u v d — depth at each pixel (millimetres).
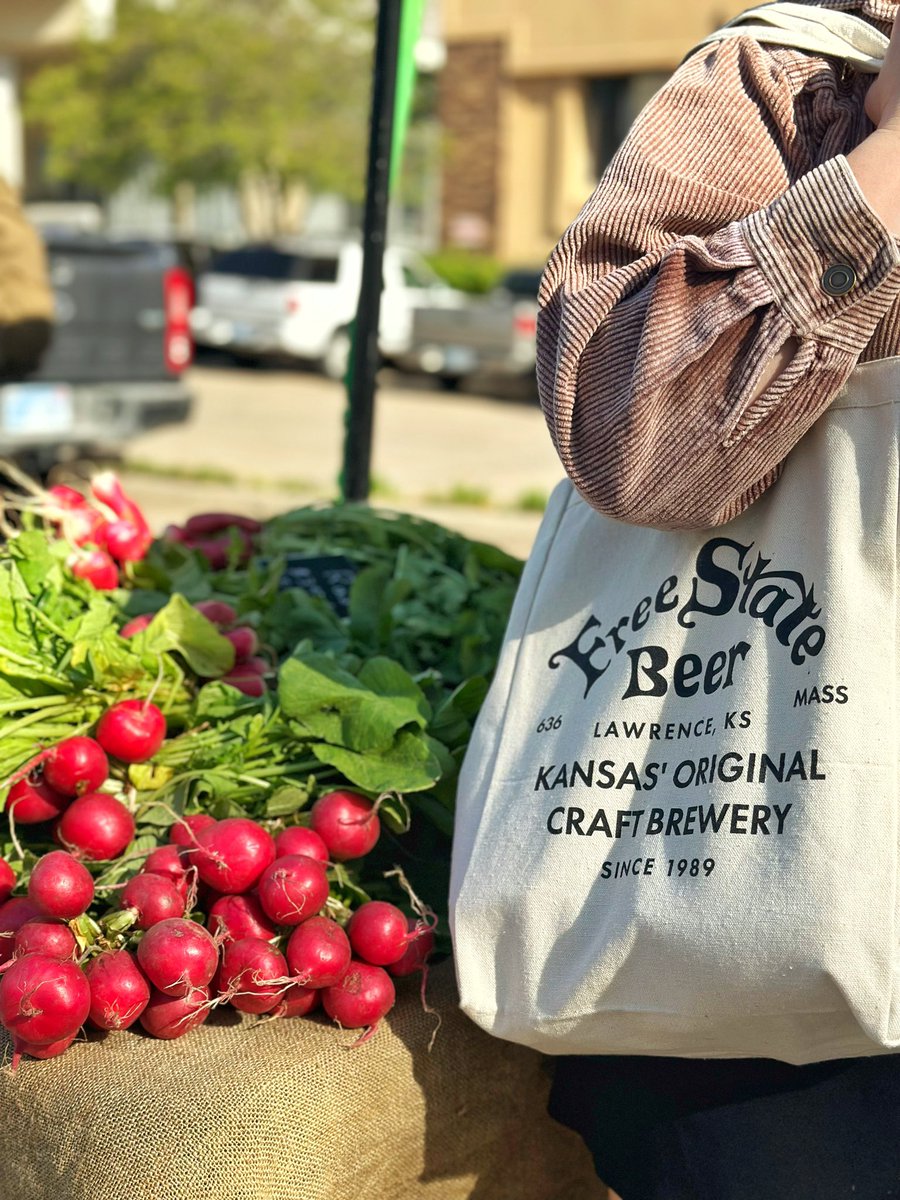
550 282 1349
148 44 20609
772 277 1226
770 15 1405
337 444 11375
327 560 2465
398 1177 1514
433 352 15602
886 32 1376
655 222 1313
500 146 20516
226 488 9195
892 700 1270
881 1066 1367
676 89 1361
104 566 2129
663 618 1406
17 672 1721
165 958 1420
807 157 1353
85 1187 1359
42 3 17672
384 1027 1532
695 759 1351
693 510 1313
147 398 8125
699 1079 1445
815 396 1257
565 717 1462
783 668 1318
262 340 16000
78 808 1650
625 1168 1505
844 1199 1369
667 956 1313
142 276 8102
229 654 1879
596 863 1387
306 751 1797
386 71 2695
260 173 21688
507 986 1443
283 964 1487
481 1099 1587
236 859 1538
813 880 1250
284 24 21062
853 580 1294
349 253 16141
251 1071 1418
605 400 1287
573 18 19375
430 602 2264
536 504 8875
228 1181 1338
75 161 21641
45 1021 1380
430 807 1764
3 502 2123
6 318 3418
